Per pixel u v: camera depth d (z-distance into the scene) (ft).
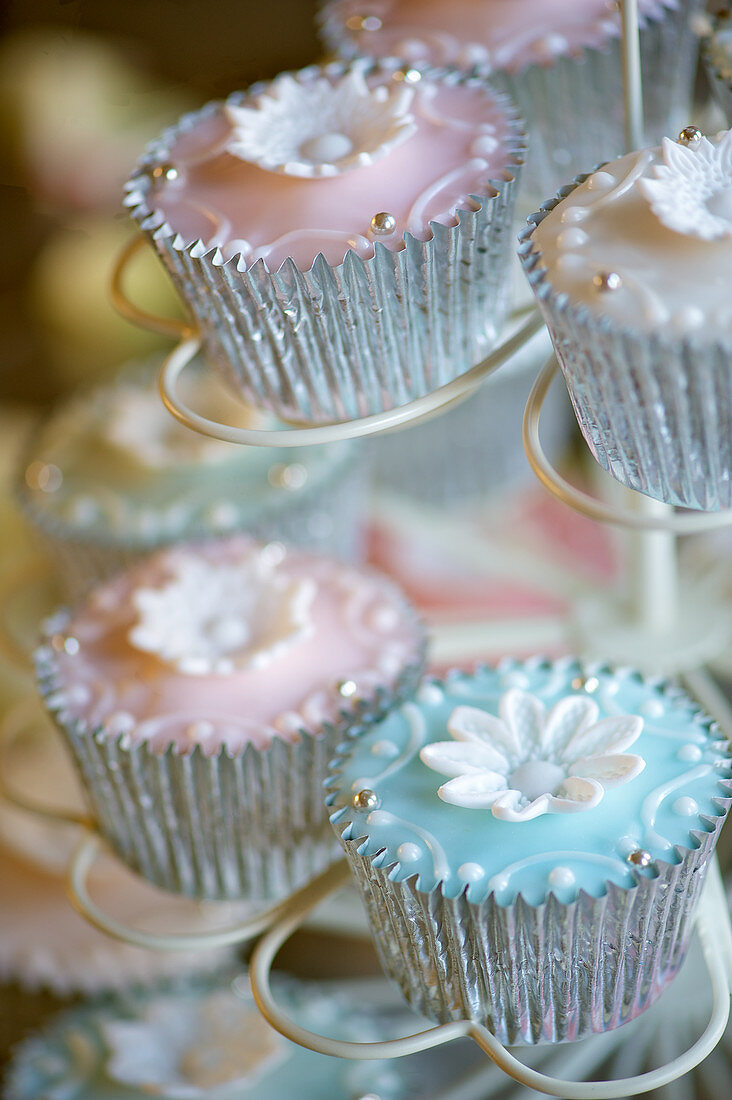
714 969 1.54
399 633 1.75
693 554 2.07
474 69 1.65
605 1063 1.85
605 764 1.53
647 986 1.54
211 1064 1.93
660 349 1.43
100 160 2.51
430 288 1.55
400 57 1.69
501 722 1.56
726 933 1.57
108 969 2.07
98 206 2.57
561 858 1.49
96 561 2.09
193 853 1.69
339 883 1.62
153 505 2.07
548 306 1.47
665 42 1.66
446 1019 1.55
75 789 2.15
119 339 2.70
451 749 1.55
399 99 1.59
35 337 2.77
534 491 2.36
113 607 1.79
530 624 1.96
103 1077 1.95
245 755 1.63
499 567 2.13
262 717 1.67
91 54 2.40
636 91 1.55
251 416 2.12
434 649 1.93
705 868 1.52
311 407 1.61
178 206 1.58
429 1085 1.96
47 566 2.23
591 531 2.26
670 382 1.44
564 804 1.50
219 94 2.19
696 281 1.44
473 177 1.56
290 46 2.16
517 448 2.24
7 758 2.15
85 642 1.76
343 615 1.76
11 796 1.78
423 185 1.55
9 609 2.17
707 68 1.61
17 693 2.17
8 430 2.61
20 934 2.11
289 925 1.61
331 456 2.12
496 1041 1.51
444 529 2.20
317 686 1.70
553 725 1.56
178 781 1.65
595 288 1.45
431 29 1.70
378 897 1.52
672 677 1.89
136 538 2.05
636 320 1.43
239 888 1.72
